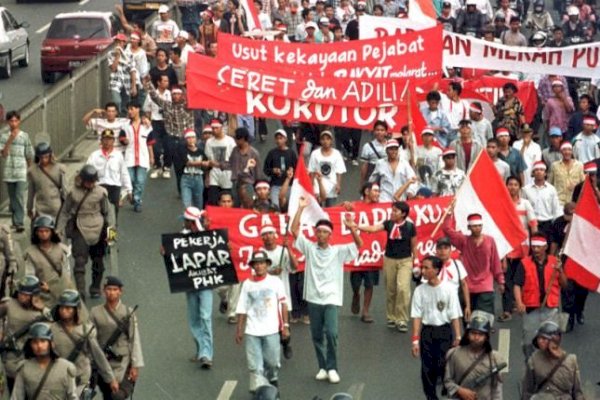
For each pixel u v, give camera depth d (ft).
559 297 146.00
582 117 196.75
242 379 140.36
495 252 142.10
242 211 147.54
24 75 273.33
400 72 175.63
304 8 252.01
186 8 254.27
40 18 323.98
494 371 118.11
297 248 138.41
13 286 139.23
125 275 165.27
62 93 201.26
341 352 146.51
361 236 150.20
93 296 155.43
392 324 151.33
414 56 175.52
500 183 148.36
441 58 175.01
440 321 130.21
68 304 118.93
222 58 174.81
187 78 174.70
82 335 119.75
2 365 124.26
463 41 193.36
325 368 139.85
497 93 200.95
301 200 147.13
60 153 200.54
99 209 153.48
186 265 141.08
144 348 147.33
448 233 142.82
